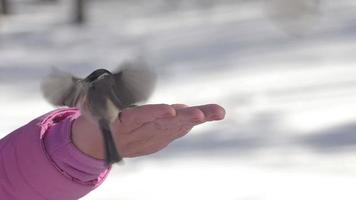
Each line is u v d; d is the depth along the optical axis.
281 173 7.91
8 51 20.89
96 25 26.00
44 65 18.00
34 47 21.56
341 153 8.48
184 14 26.64
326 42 16.06
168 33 21.95
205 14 25.42
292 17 16.19
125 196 7.32
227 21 22.66
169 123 2.12
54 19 28.05
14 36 24.12
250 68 14.65
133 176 7.99
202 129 9.95
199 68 15.21
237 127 10.02
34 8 31.92
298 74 13.48
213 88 13.10
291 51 15.73
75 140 2.28
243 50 16.86
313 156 8.48
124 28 24.56
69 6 27.22
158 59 16.78
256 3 26.59
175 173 8.09
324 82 12.53
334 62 14.12
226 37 19.23
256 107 11.24
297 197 7.18
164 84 13.72
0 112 12.41
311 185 7.46
